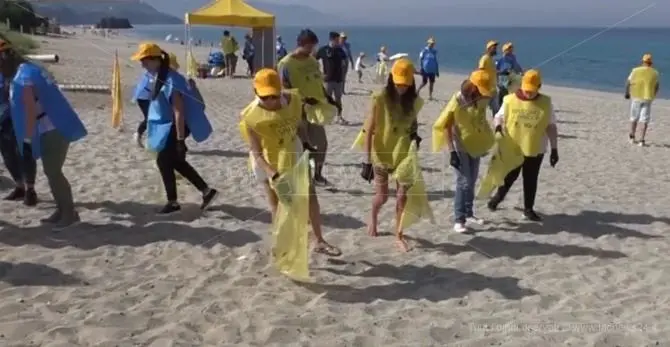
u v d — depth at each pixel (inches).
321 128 370.0
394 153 276.5
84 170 393.1
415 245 287.3
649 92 573.6
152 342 195.5
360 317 217.3
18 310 213.0
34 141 280.5
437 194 372.2
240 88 934.4
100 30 2751.0
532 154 315.3
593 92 1155.9
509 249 287.4
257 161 245.4
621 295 241.6
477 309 226.5
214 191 321.4
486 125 298.0
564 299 236.2
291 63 340.8
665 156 525.7
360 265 262.2
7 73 309.6
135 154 438.0
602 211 351.6
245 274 249.3
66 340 194.4
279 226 238.1
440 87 1123.9
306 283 243.0
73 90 730.2
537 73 311.4
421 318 217.6
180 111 306.5
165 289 233.3
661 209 359.6
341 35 663.1
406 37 5275.6
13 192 331.9
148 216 313.1
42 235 283.1
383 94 271.1
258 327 207.5
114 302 221.3
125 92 730.8
